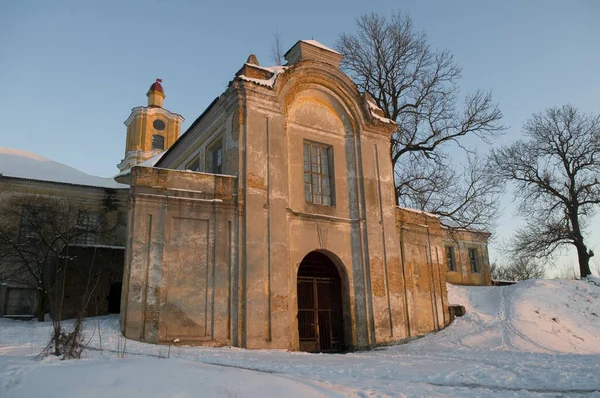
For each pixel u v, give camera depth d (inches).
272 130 681.0
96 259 817.5
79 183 1174.3
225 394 240.2
